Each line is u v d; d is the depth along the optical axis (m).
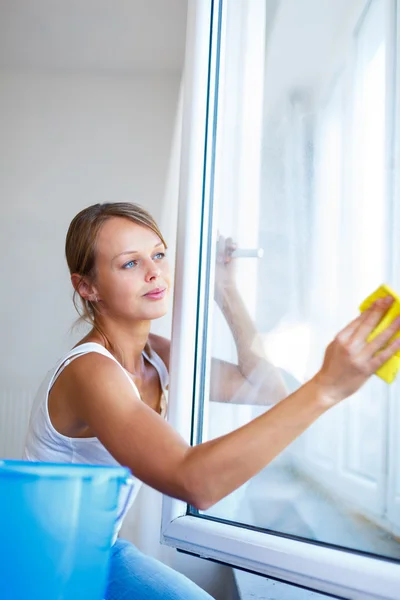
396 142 0.98
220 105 1.22
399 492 0.91
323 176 1.12
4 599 0.55
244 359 1.20
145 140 2.54
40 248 2.55
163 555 2.00
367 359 0.77
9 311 2.53
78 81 2.59
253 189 1.22
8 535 0.55
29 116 2.62
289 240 1.16
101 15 2.38
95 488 0.59
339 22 1.12
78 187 2.56
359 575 0.83
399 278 0.96
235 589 1.33
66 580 0.57
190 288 1.12
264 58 1.25
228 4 1.23
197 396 1.13
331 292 1.08
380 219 1.00
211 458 0.81
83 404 0.96
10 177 2.59
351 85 1.08
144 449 0.86
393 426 0.94
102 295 1.18
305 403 0.80
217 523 1.02
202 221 1.16
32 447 1.12
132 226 1.16
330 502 1.01
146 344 1.34
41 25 2.45
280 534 0.95
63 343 2.49
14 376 2.49
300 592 1.23
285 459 1.08
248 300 1.22
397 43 1.00
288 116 1.19
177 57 2.51
